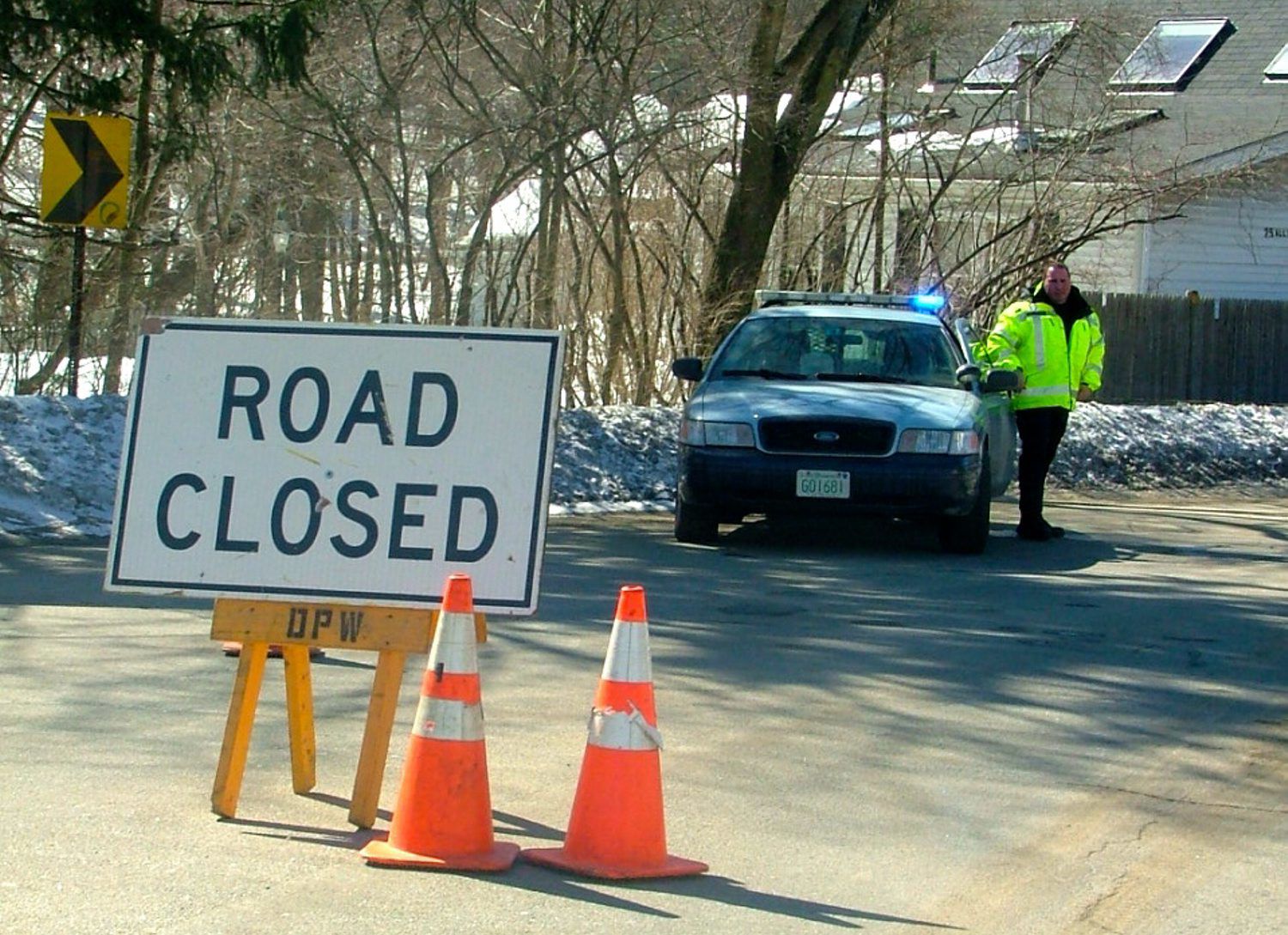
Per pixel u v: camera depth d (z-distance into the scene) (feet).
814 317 47.11
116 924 16.30
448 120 62.85
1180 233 99.60
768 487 41.19
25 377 64.59
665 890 17.71
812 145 70.74
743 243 67.36
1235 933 16.97
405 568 19.31
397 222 67.87
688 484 42.04
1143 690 27.94
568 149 63.52
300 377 19.80
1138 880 18.53
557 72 60.64
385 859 18.07
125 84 58.08
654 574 38.96
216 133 67.05
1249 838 20.21
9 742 22.97
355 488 19.51
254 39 54.90
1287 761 23.86
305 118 64.28
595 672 28.17
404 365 19.67
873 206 78.48
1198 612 35.60
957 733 24.82
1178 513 59.67
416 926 16.39
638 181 69.51
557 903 17.16
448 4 58.90
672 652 30.04
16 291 65.46
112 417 50.62
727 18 64.03
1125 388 90.74
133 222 61.11
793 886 18.01
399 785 20.42
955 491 41.19
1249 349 94.32
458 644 18.33
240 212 75.10
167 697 25.73
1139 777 22.81
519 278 68.90
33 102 59.82
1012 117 79.61
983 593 37.29
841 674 28.50
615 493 56.18
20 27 51.88
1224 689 28.27
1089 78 78.64
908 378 45.16
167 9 60.75
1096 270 100.42
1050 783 22.38
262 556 19.52
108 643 29.50
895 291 75.87
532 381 19.48
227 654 28.76
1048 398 47.14
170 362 19.99
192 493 19.70
